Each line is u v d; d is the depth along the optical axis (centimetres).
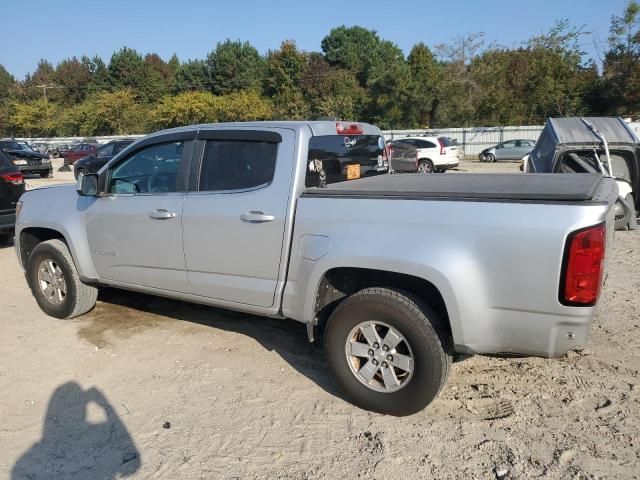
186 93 5700
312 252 352
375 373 345
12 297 607
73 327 508
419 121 4594
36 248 525
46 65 9656
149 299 588
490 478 288
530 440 319
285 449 317
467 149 3728
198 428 340
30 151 2452
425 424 339
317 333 384
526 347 308
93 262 491
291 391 383
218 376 407
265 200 377
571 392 373
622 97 3650
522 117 4212
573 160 877
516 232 293
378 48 7612
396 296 328
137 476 296
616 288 600
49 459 312
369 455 309
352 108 5344
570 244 283
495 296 302
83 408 365
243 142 397
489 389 381
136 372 416
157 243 438
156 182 445
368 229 333
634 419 336
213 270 409
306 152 376
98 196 474
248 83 7012
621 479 283
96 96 6762
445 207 313
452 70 4281
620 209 766
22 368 425
